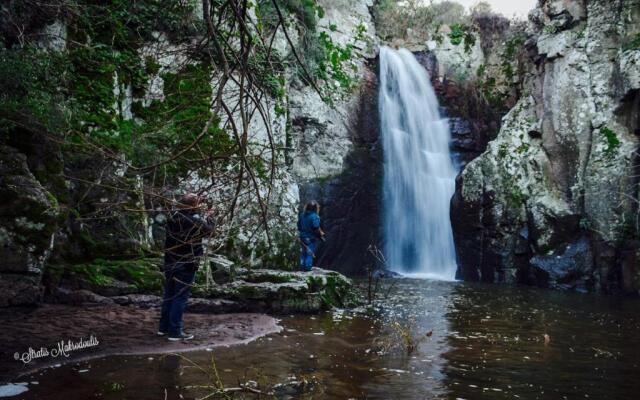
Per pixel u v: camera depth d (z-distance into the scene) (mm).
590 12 16031
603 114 15203
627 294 13383
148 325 6316
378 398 4109
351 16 20297
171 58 9758
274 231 10680
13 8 7641
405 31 23062
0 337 5262
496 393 4387
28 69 7070
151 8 9164
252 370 4715
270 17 13055
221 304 7797
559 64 16469
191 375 4438
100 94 8695
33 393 3797
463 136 20828
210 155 3775
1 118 6777
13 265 6555
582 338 7055
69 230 7629
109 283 7535
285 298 8188
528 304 10688
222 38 3609
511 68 20875
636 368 5441
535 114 17438
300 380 4484
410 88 20938
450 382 4656
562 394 4441
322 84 17609
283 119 11773
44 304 6973
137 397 3826
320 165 17312
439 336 6840
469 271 17281
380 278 16375
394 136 19469
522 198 16281
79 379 4184
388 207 18578
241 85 3344
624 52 14820
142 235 8445
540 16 18500
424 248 19047
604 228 14414
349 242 17453
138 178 4516
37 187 6887
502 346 6340
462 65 21734
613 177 14523
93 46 8906
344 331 6859
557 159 16125
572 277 14438
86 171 7855
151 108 9453
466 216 17500
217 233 4172
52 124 7367
